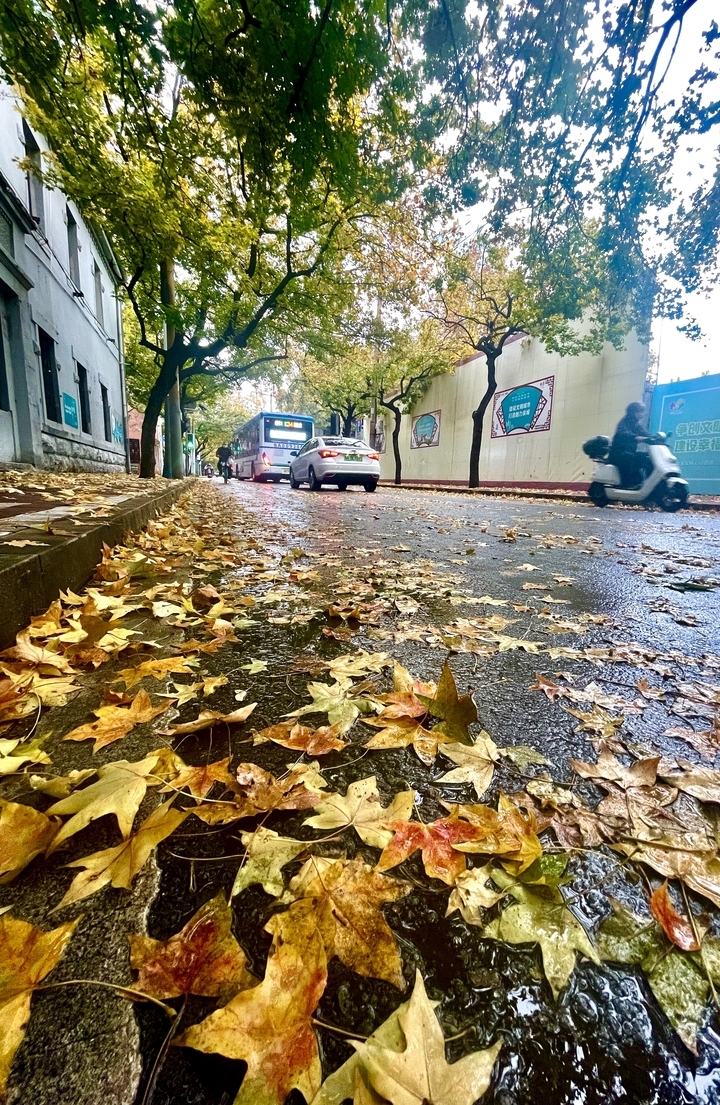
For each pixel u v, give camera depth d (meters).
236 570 3.01
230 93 3.59
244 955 0.62
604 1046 0.55
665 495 8.34
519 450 15.52
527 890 0.73
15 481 5.46
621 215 5.96
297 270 10.27
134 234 7.57
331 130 3.81
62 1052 0.52
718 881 0.76
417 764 1.06
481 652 1.74
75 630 1.70
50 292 8.05
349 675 1.50
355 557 3.51
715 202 7.52
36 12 3.81
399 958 0.63
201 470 53.59
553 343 12.37
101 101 5.99
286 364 16.28
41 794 0.92
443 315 14.52
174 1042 0.52
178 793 0.92
